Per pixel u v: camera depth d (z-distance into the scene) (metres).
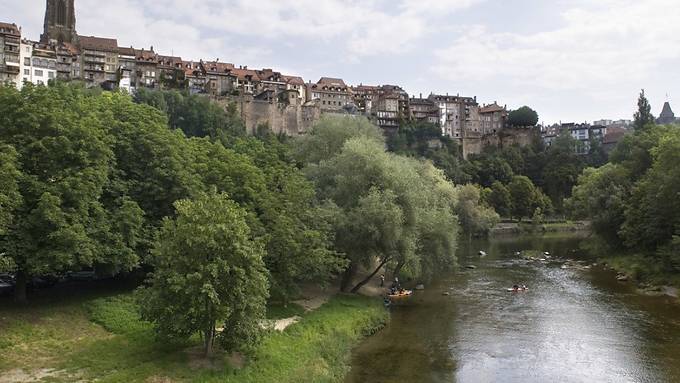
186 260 31.16
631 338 46.47
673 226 73.56
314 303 52.28
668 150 75.12
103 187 44.44
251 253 32.28
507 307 58.53
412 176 62.38
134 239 43.38
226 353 34.06
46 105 41.72
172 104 169.88
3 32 153.12
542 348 44.12
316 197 61.34
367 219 53.84
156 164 48.16
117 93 59.97
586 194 102.06
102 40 198.88
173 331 31.45
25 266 37.31
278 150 81.38
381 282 68.81
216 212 32.97
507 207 167.12
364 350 43.53
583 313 55.44
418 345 44.97
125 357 32.53
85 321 38.94
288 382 32.94
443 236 60.97
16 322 36.44
